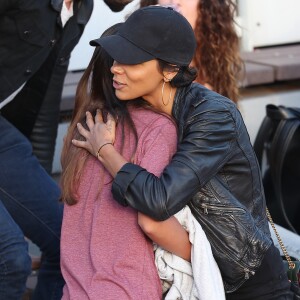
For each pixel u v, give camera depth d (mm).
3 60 8094
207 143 6059
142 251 6156
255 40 15148
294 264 7562
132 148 6258
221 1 9883
